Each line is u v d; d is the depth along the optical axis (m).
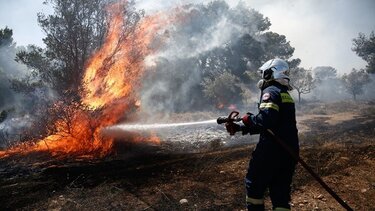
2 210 4.25
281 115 3.12
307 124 14.97
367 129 11.79
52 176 5.75
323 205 4.11
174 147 8.68
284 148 3.03
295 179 4.96
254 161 3.17
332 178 4.97
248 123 3.10
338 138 9.65
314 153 6.31
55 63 10.52
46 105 9.31
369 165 5.54
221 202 4.25
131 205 4.22
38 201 4.52
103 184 5.10
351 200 4.23
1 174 6.30
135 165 6.33
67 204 4.32
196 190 4.66
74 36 10.25
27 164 7.04
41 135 9.05
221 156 6.61
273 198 3.19
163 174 5.55
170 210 4.06
